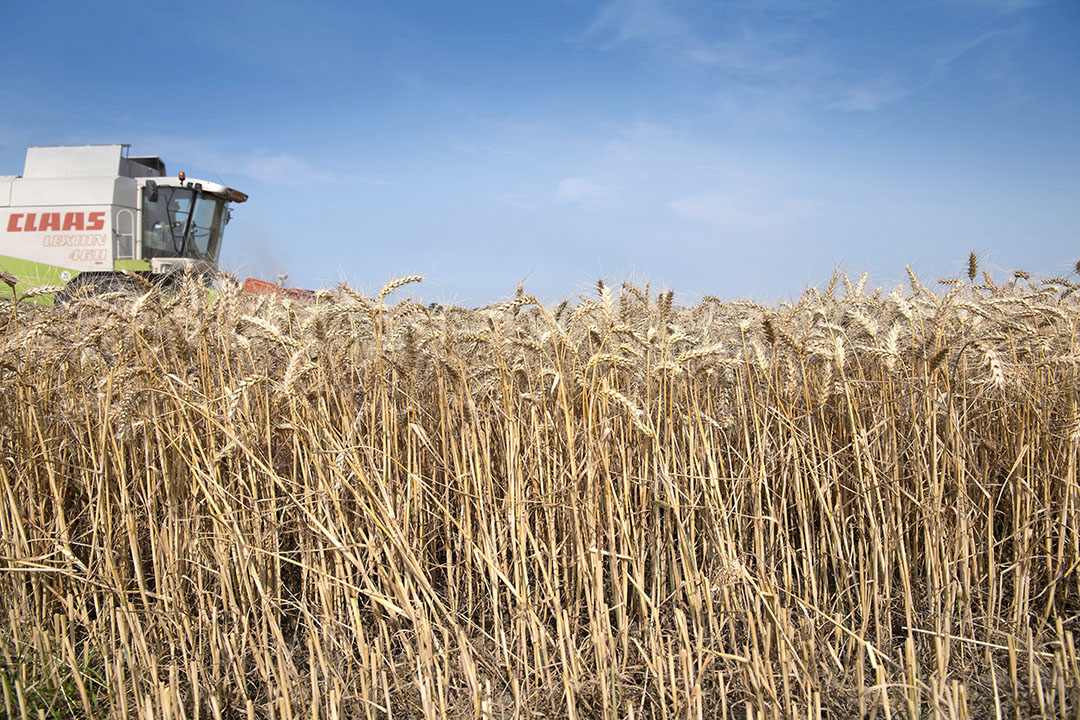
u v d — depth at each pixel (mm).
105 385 4516
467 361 5203
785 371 4914
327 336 4648
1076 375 4652
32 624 4426
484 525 4453
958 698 3473
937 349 4426
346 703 4027
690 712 3666
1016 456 4887
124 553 4445
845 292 6402
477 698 3734
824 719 3895
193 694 3850
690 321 5828
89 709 3908
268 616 3973
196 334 4801
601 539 4301
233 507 4324
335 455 4266
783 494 4672
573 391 4570
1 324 4965
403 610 3979
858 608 4488
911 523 4844
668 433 4488
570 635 4145
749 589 4145
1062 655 3707
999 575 4688
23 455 4656
